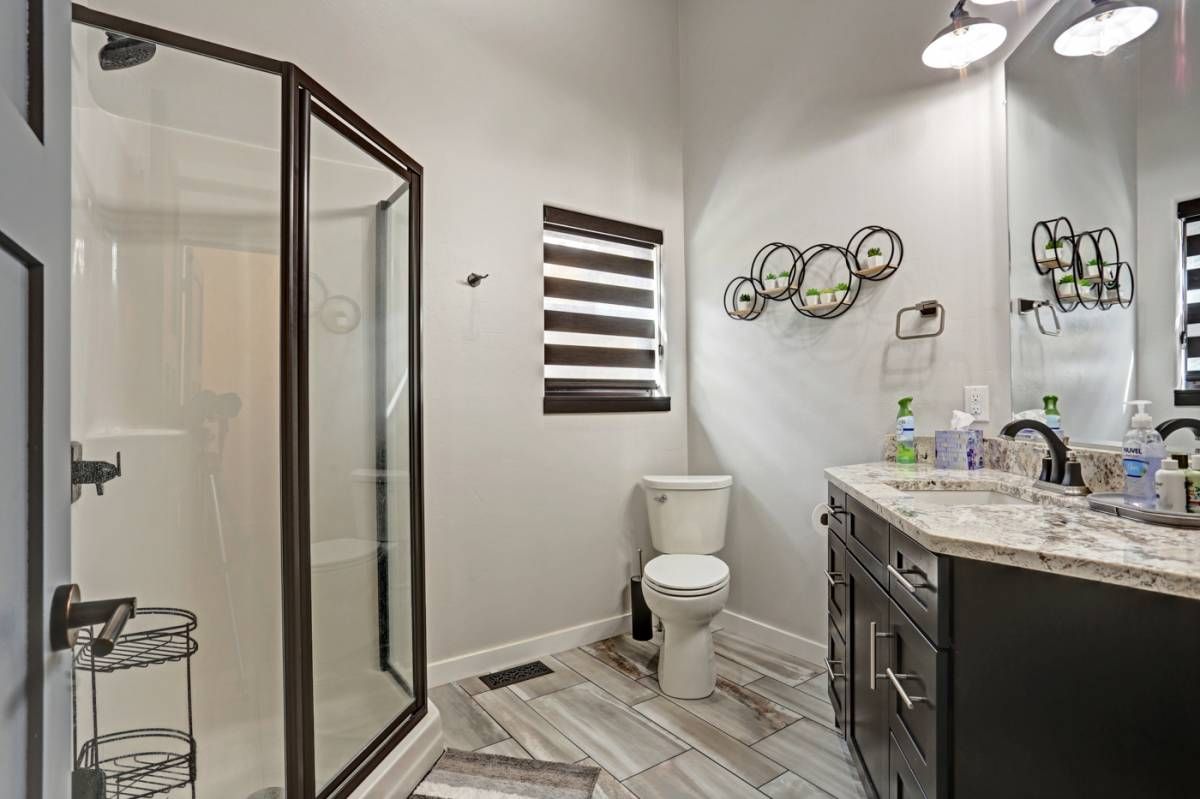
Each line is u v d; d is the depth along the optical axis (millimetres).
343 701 1649
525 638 2568
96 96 1502
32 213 534
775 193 2682
